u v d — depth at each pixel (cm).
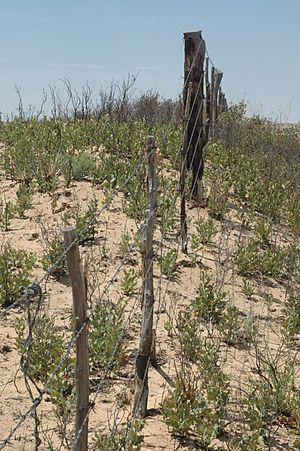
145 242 481
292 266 844
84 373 331
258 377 566
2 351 553
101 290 691
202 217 955
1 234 846
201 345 576
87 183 1062
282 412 511
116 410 472
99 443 413
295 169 1346
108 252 794
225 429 477
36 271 732
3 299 639
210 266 812
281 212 1113
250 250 838
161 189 934
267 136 1555
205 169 1179
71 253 308
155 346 564
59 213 929
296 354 612
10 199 1000
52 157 1101
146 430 466
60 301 668
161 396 514
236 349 622
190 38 881
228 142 1480
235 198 1095
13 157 1141
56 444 431
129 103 1734
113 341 535
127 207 937
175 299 685
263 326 686
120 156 1220
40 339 532
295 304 719
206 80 966
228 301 672
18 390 496
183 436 462
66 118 1580
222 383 494
